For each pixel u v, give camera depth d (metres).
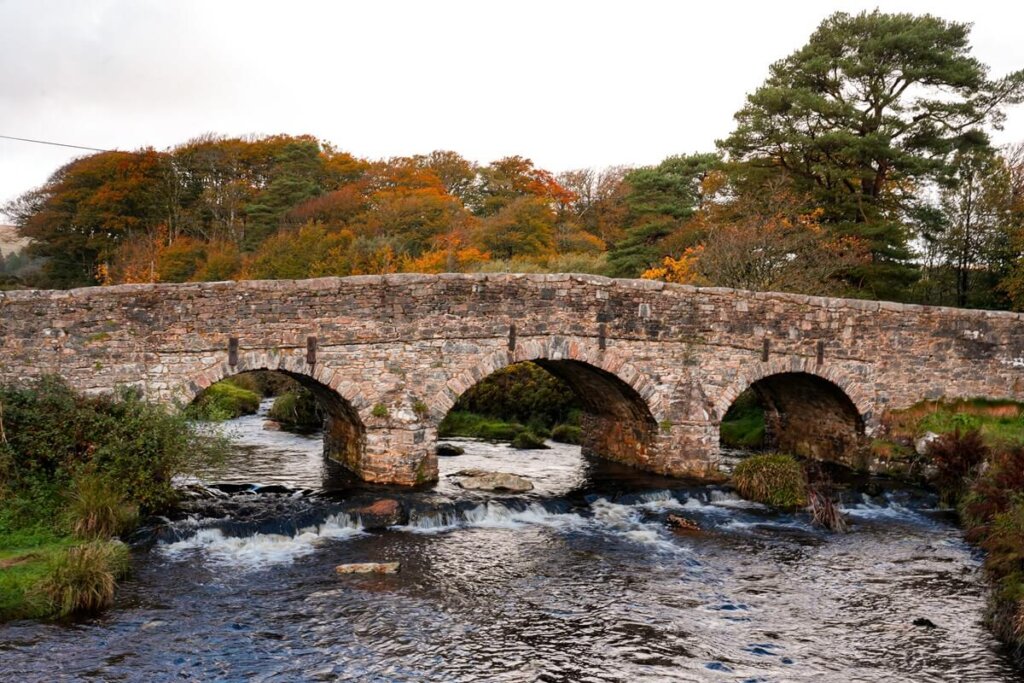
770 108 32.81
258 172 58.28
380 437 20.23
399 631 12.41
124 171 50.78
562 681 10.99
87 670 10.66
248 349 18.45
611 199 59.19
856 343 24.55
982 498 18.42
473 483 21.16
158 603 12.92
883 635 12.84
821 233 31.06
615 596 14.24
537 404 33.19
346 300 19.38
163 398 17.67
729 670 11.46
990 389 26.50
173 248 45.53
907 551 17.27
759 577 15.47
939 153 32.44
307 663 11.23
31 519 14.62
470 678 10.99
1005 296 35.44
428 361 20.30
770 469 21.28
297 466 22.92
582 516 19.20
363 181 56.47
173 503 17.52
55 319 16.62
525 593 14.22
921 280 38.88
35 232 50.31
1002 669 11.68
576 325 21.33
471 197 61.59
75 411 15.96
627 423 24.83
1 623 11.77
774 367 23.52
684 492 20.97
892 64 32.31
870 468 24.52
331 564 15.16
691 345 22.67
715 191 49.81
